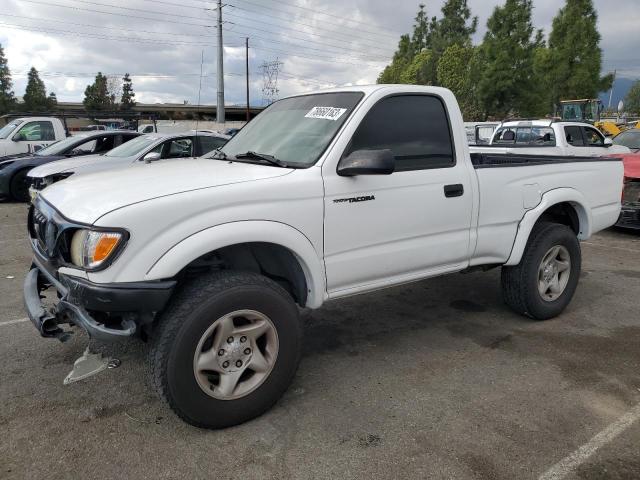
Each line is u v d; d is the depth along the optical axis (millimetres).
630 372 3674
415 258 3635
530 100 28938
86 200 2830
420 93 3707
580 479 2570
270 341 3010
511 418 3088
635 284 5754
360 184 3287
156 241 2625
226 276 2877
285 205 2992
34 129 13195
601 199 4953
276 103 4242
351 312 4852
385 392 3387
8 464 2645
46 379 3506
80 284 2598
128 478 2557
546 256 4480
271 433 2924
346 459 2709
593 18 33312
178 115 74625
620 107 49969
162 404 3203
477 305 5039
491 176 4012
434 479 2564
